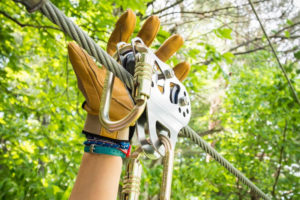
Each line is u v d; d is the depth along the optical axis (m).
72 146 4.80
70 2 3.53
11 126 5.09
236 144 8.57
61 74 4.79
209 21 6.34
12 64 4.54
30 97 4.95
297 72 5.23
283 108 5.71
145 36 1.36
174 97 1.12
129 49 1.14
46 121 6.12
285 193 7.55
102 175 1.13
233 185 8.82
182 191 5.23
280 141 6.45
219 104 9.41
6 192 3.32
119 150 1.18
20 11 4.20
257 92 6.90
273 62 7.84
